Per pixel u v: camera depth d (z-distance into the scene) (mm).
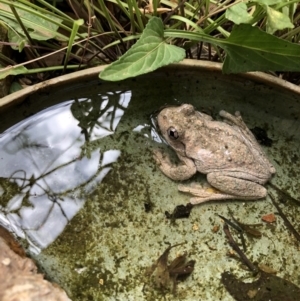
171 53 112
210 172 129
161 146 136
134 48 108
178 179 131
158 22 114
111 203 129
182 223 129
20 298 96
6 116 126
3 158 129
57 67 136
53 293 102
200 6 135
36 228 123
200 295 121
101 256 123
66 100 132
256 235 129
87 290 119
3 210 124
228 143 129
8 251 105
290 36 138
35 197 127
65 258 121
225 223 130
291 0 122
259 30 111
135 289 121
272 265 126
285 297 121
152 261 124
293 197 134
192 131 128
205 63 128
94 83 131
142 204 130
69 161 132
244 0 119
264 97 136
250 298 121
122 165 133
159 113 133
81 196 129
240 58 121
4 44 137
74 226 125
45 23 136
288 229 130
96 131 135
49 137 132
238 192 128
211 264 125
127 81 134
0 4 135
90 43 137
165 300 120
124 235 126
